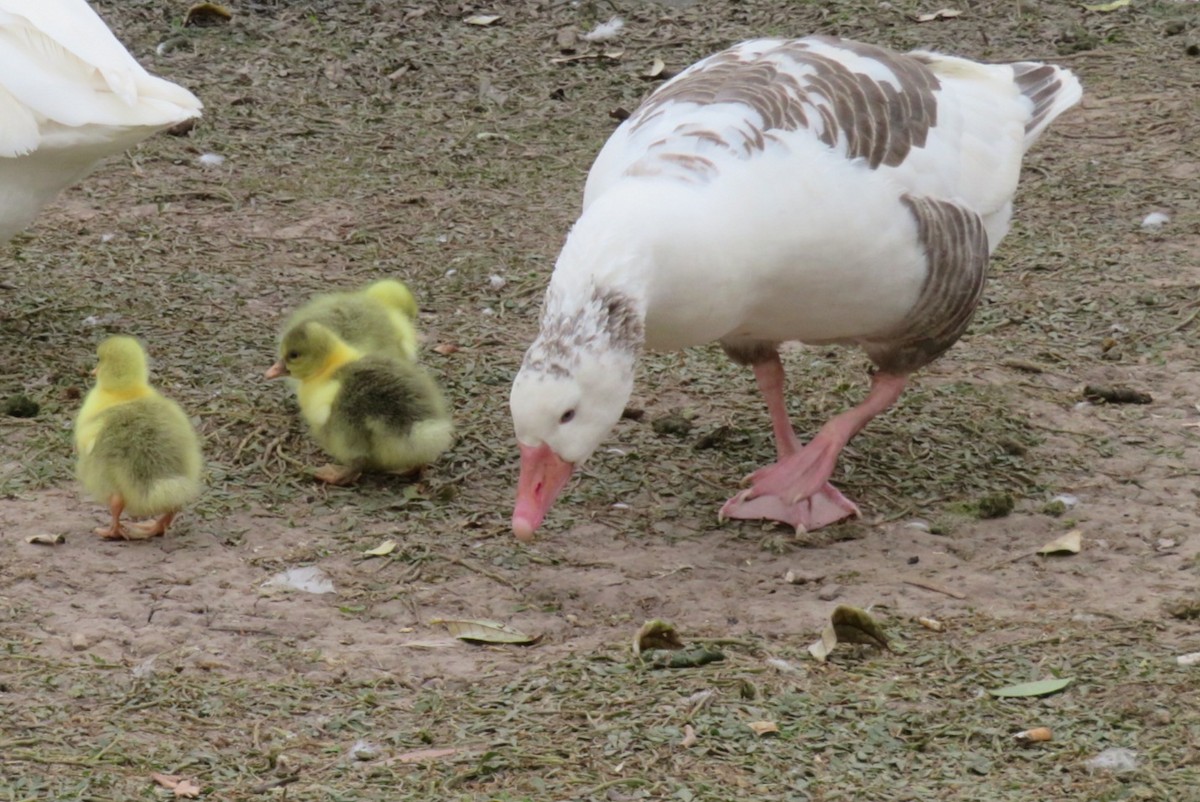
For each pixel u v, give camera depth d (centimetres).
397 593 827
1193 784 630
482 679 738
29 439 989
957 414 1063
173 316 1195
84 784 632
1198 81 1719
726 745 667
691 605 821
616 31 1862
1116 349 1166
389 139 1595
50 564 839
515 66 1775
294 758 660
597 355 745
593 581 847
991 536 902
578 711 697
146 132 1072
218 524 895
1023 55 1792
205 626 784
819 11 1908
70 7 1071
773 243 802
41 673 727
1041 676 726
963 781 639
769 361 945
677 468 991
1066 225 1393
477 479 969
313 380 948
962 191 890
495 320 1221
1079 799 623
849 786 636
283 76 1728
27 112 1016
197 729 684
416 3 1927
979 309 1237
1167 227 1383
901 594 829
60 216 1389
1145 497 947
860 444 1023
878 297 848
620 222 761
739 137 809
